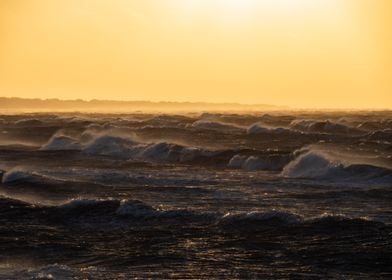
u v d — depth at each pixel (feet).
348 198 270.05
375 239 201.36
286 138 519.60
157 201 267.18
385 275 172.55
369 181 314.55
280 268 179.42
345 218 220.43
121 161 411.54
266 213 225.15
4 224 229.86
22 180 309.83
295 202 263.08
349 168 331.77
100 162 407.64
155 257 191.11
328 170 336.29
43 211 243.40
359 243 198.18
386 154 414.21
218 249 197.57
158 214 233.35
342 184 308.40
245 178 329.93
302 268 179.11
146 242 205.87
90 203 246.47
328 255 188.55
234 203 261.03
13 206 250.98
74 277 173.68
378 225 214.69
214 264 184.03
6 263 189.67
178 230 217.56
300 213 241.55
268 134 545.85
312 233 208.95
